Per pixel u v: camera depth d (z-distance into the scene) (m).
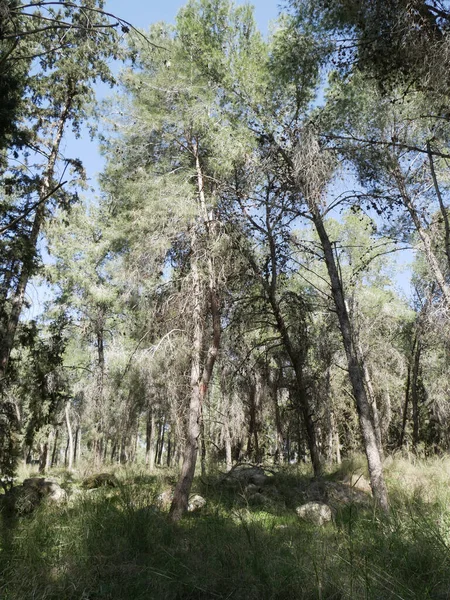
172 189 12.98
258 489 12.70
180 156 14.57
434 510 5.56
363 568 4.00
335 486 11.78
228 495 11.27
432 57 6.66
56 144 17.55
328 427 21.75
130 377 14.73
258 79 12.70
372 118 12.52
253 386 16.28
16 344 15.52
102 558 5.04
